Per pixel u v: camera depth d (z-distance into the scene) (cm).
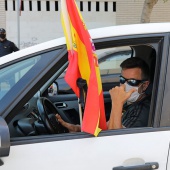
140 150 199
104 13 1194
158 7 1197
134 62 240
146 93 240
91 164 195
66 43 208
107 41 213
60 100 335
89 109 199
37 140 195
